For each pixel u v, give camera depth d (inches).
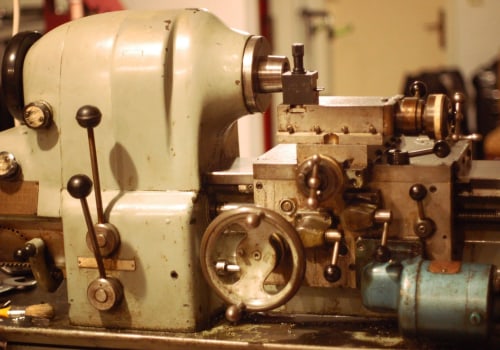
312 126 64.4
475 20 170.4
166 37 66.6
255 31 115.9
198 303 66.7
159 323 67.1
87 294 67.6
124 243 66.8
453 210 65.4
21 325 68.4
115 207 66.9
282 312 68.6
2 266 76.2
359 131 63.7
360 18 187.5
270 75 66.7
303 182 63.3
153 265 66.6
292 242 63.1
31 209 70.3
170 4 108.5
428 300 61.0
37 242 70.9
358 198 65.0
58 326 68.2
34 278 76.3
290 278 64.2
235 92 66.8
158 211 66.2
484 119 129.1
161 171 67.1
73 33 68.9
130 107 67.0
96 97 67.7
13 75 70.0
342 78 191.2
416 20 183.6
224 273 66.1
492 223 66.5
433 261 63.2
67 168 69.2
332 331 65.8
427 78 115.0
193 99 66.2
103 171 68.1
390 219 63.8
